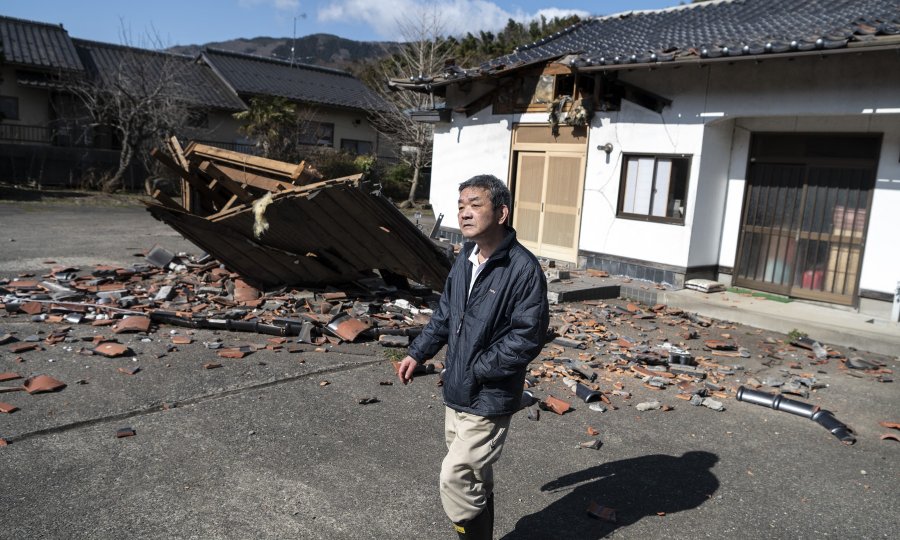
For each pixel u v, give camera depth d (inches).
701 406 211.3
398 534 127.6
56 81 877.2
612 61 375.2
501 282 106.9
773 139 372.2
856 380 247.9
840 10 387.2
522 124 471.8
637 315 337.4
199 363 218.8
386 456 160.9
